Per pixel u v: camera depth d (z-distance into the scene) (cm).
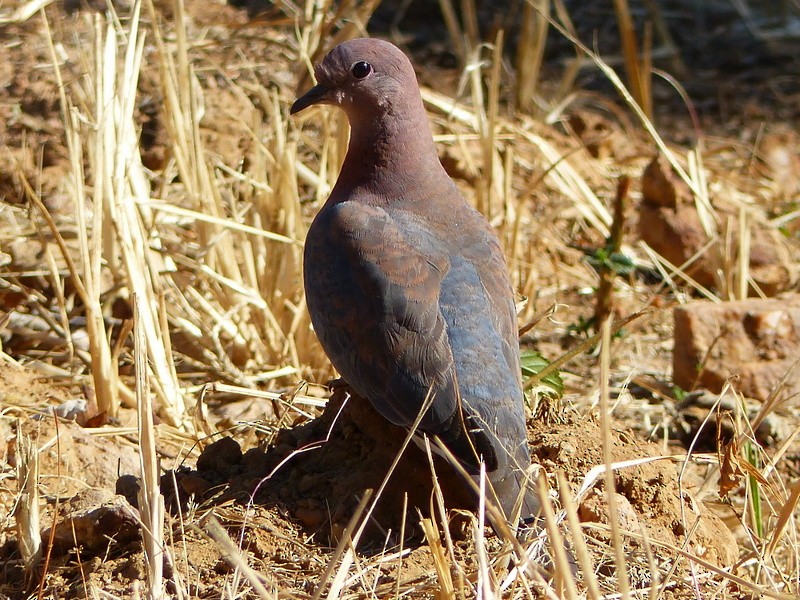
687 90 2098
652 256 1489
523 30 1881
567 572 632
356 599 758
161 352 1102
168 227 1389
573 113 1891
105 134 1130
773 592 762
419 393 824
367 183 973
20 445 848
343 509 848
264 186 1285
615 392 1285
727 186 1755
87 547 825
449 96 1903
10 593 801
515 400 838
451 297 863
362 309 866
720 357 1283
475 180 1580
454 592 722
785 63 2188
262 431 1070
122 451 992
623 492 887
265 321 1244
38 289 1285
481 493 714
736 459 900
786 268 1497
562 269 1531
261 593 663
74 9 1658
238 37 1733
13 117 1445
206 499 869
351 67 965
